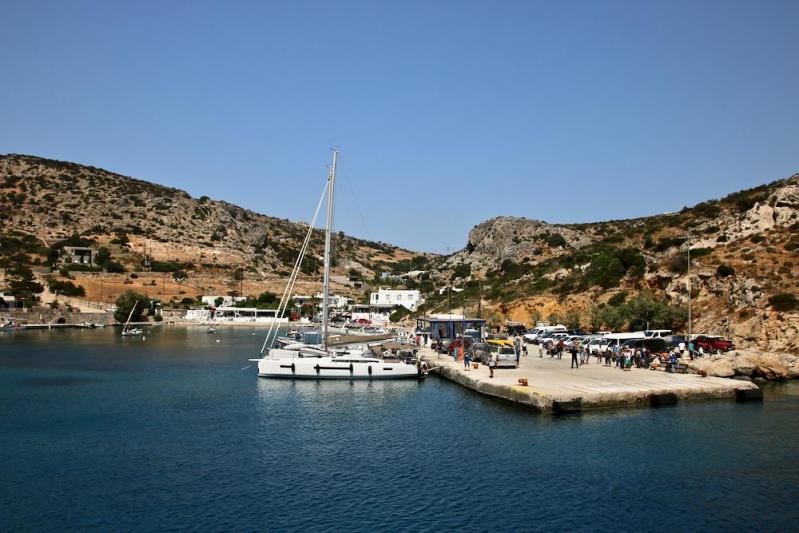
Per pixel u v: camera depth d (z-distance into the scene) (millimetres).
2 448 30891
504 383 40531
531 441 30328
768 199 88938
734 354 48688
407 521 21156
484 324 78188
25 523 21484
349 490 24219
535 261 145250
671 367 46250
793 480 24547
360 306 174750
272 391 46688
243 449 30344
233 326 157750
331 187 58969
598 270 101438
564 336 69938
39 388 50156
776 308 56688
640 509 21891
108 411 40000
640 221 167000
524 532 20156
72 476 26422
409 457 28406
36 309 144000
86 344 98375
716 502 22422
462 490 23969
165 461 28484
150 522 21422
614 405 36875
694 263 76312
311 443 31266
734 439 30094
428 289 184500
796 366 48469
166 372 60625
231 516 21812
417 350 64750
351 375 51094
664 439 30234
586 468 26219
